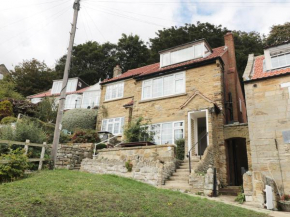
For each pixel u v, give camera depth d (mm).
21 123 13562
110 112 23875
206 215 6410
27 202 5539
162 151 13562
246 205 9180
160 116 18375
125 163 12992
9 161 8586
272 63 15133
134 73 25031
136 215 5652
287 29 34656
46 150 13133
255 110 13445
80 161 16000
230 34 21562
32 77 46688
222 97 16781
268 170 12172
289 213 8469
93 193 6895
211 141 14320
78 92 35375
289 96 12781
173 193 8812
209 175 10297
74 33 13414
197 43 19781
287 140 12148
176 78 18984
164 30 41938
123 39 49750
